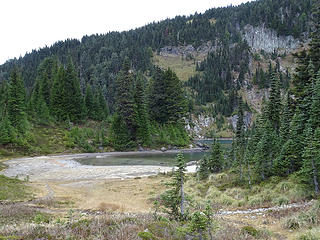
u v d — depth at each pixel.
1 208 13.06
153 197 19.53
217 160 26.72
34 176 33.19
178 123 81.75
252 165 22.11
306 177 13.76
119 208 16.58
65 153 57.59
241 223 10.99
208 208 6.51
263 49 195.75
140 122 71.25
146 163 46.00
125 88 71.19
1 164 41.16
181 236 6.61
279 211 12.05
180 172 10.59
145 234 6.23
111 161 48.53
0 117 56.97
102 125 75.88
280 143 18.28
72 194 21.80
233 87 153.38
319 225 9.02
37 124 65.00
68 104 73.62
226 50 191.75
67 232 6.66
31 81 129.62
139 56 166.88
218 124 129.50
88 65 145.50
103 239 6.23
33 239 6.09
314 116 16.36
